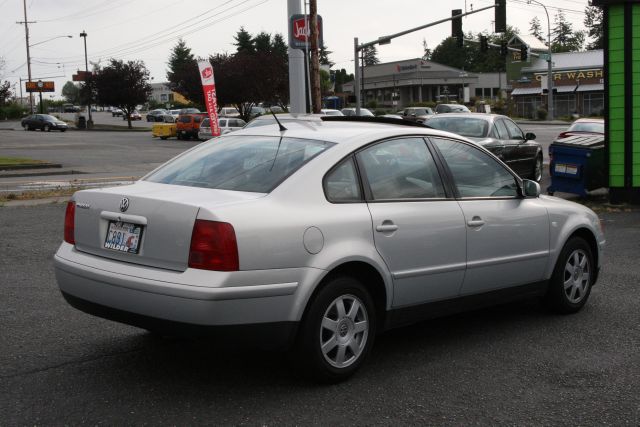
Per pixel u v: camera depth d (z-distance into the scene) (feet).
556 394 14.92
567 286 20.94
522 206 19.26
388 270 15.83
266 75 184.14
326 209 14.98
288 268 14.10
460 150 18.43
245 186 15.17
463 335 19.02
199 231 13.53
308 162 15.35
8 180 66.59
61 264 15.52
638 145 46.01
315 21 69.87
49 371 15.69
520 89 286.05
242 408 13.83
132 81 228.22
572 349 17.89
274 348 14.20
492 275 18.38
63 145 136.15
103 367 15.99
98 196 15.35
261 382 15.23
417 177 17.04
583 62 278.26
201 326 13.37
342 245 14.89
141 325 14.15
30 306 21.03
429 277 16.75
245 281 13.57
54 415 13.35
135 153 114.11
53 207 44.24
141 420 13.19
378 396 14.61
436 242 16.80
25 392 14.44
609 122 46.19
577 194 49.14
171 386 14.92
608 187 47.16
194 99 202.08
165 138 165.07
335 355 15.07
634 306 22.13
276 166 15.53
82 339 18.01
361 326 15.43
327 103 242.37
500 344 18.24
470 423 13.41
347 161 15.80
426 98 364.58
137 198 14.57
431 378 15.71
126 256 14.58
